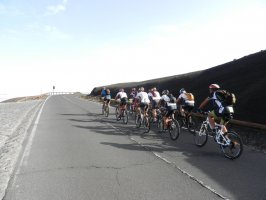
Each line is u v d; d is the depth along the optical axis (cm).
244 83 1512
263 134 999
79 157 780
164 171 651
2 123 1513
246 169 663
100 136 1109
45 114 2017
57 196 516
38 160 754
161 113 1172
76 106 2870
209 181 585
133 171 652
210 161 733
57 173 643
